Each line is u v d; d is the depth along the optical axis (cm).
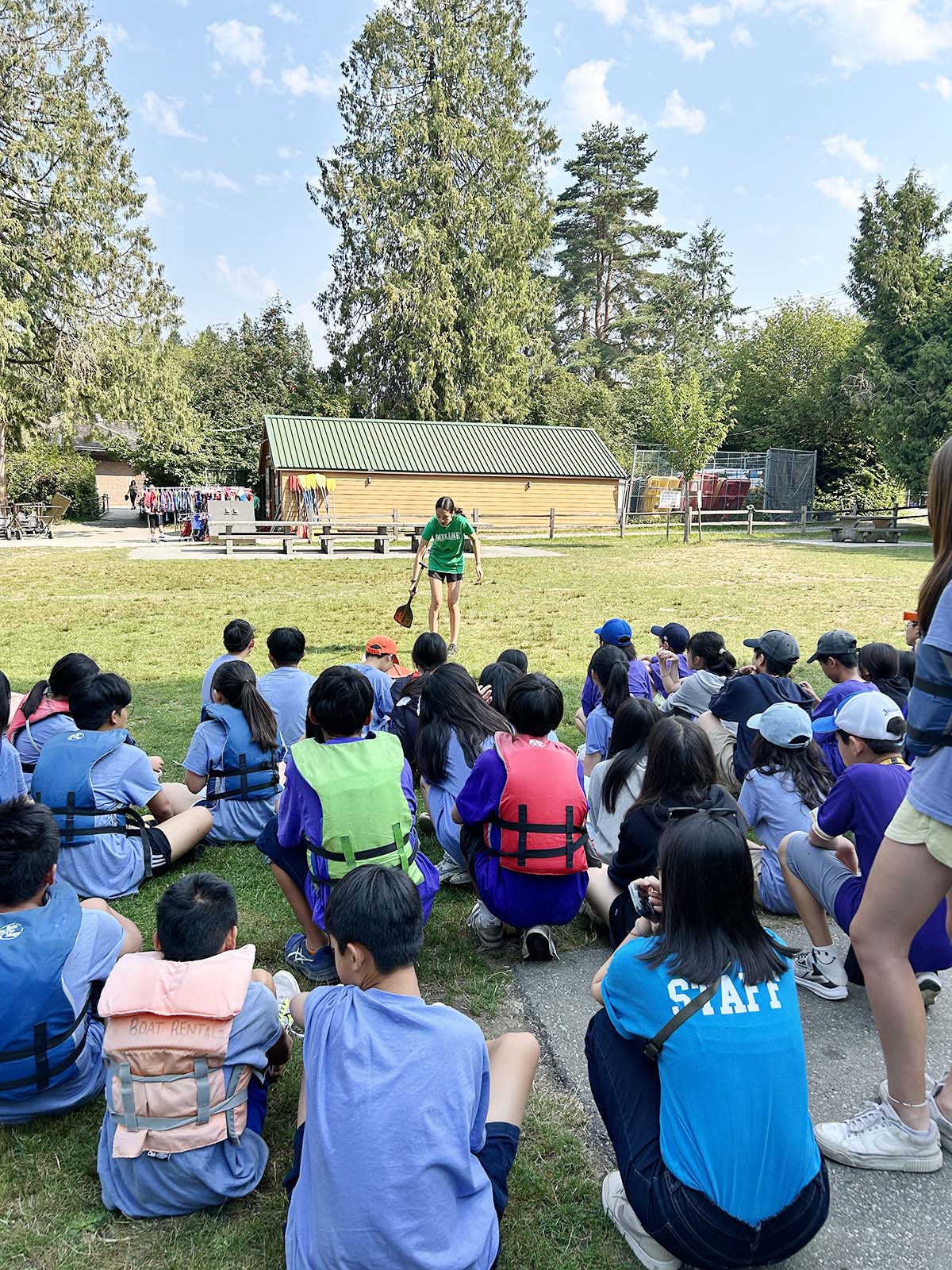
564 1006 341
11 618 1203
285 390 4394
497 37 3906
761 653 496
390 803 318
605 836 414
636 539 2722
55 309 2888
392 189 3706
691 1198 196
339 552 2230
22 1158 258
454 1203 186
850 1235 234
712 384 4859
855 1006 342
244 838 477
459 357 3741
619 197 5344
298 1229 190
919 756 229
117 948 280
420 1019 195
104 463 4903
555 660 964
